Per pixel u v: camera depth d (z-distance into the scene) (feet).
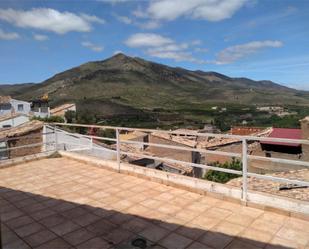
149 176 20.44
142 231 13.19
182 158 71.36
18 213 15.58
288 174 33.65
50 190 19.20
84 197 17.66
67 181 21.08
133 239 12.55
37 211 15.78
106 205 16.28
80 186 19.81
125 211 15.38
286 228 12.97
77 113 165.27
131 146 66.08
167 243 12.13
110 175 22.18
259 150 65.16
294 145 61.26
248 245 11.75
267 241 11.98
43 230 13.60
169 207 15.70
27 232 13.46
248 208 15.20
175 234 12.84
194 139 77.82
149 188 18.84
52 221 14.49
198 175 67.31
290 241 11.91
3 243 12.53
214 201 16.31
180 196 17.25
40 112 150.20
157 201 16.60
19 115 109.09
